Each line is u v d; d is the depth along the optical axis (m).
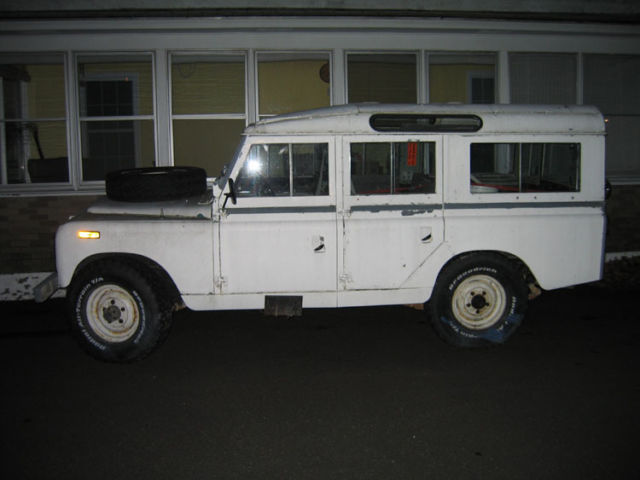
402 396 4.47
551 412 4.17
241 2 7.59
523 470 3.45
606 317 6.40
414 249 5.18
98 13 7.50
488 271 5.27
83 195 7.91
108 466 3.55
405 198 5.18
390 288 5.20
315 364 5.15
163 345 5.69
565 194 5.30
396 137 5.14
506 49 8.35
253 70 8.03
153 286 5.09
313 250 5.11
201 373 4.98
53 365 5.21
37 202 7.86
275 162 5.11
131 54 7.99
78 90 7.97
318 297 5.17
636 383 4.65
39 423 4.11
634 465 3.49
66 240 5.15
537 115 5.26
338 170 5.11
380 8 7.76
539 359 5.18
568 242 5.32
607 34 8.47
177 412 4.26
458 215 5.21
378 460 3.59
